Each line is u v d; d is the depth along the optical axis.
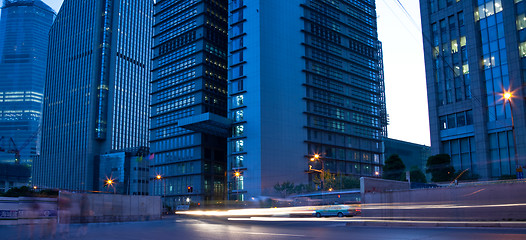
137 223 38.62
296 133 108.75
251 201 98.06
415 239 16.23
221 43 129.12
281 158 103.44
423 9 68.94
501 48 57.19
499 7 58.06
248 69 106.75
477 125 58.22
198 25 124.56
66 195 39.00
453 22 64.31
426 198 26.06
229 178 105.19
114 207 43.28
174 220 46.47
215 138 124.38
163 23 137.50
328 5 125.25
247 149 102.44
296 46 113.94
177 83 127.06
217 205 119.06
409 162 184.88
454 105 62.41
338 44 124.88
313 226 27.30
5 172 197.12
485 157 56.62
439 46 65.75
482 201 23.36
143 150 197.00
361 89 130.00
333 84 121.38
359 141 126.38
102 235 22.05
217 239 18.48
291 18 114.56
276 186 94.75
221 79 126.62
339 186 86.75
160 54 135.38
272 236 19.20
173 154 126.19
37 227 30.64
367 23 137.62
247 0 110.38
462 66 62.06
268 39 107.50
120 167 194.62
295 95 110.75
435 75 66.06
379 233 19.42
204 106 119.44
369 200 29.58
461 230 19.69
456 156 61.62
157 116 133.00
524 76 54.28
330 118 117.88
